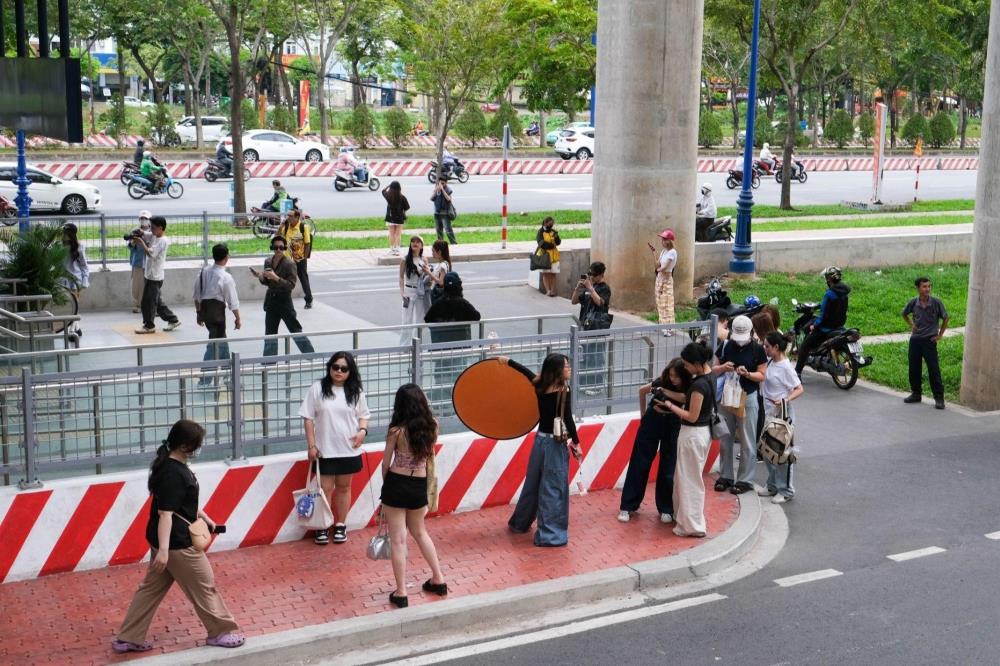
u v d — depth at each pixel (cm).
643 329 1146
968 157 5794
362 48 5481
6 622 786
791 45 3372
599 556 942
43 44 1256
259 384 965
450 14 3428
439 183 2588
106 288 1986
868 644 798
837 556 982
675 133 2098
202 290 1479
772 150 5856
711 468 1198
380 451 996
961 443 1353
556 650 786
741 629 824
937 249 2694
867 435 1380
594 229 2192
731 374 1097
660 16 2042
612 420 1121
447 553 943
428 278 1600
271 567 902
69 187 3059
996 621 842
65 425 895
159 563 722
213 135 5272
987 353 1500
